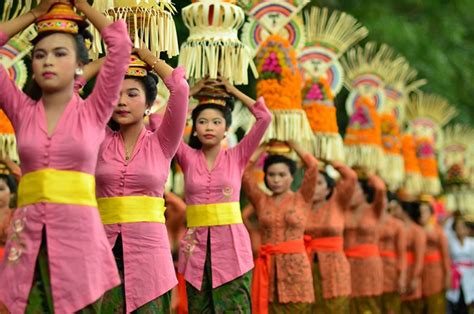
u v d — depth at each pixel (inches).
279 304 879.7
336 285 975.0
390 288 1229.1
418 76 1756.9
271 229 885.8
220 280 760.3
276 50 903.1
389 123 1304.1
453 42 1898.4
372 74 1257.4
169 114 627.8
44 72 532.4
